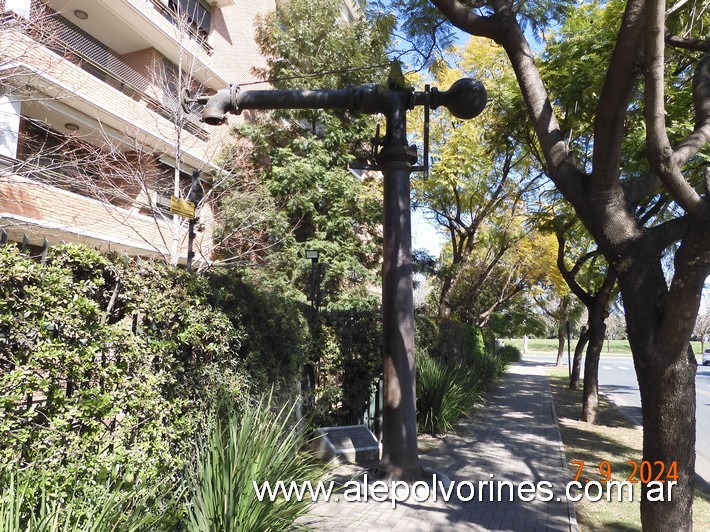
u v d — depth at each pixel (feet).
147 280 15.05
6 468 10.86
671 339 13.19
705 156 29.09
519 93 39.52
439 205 62.18
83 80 40.88
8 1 30.27
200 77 55.16
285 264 46.44
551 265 79.25
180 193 42.42
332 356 27.66
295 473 14.98
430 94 21.70
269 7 72.79
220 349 17.79
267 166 52.13
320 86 49.16
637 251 14.02
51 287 12.12
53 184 36.42
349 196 49.90
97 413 13.02
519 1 19.11
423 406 31.53
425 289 107.24
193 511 13.65
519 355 147.02
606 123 13.70
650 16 11.44
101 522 10.85
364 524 16.69
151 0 50.47
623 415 43.47
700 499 21.67
